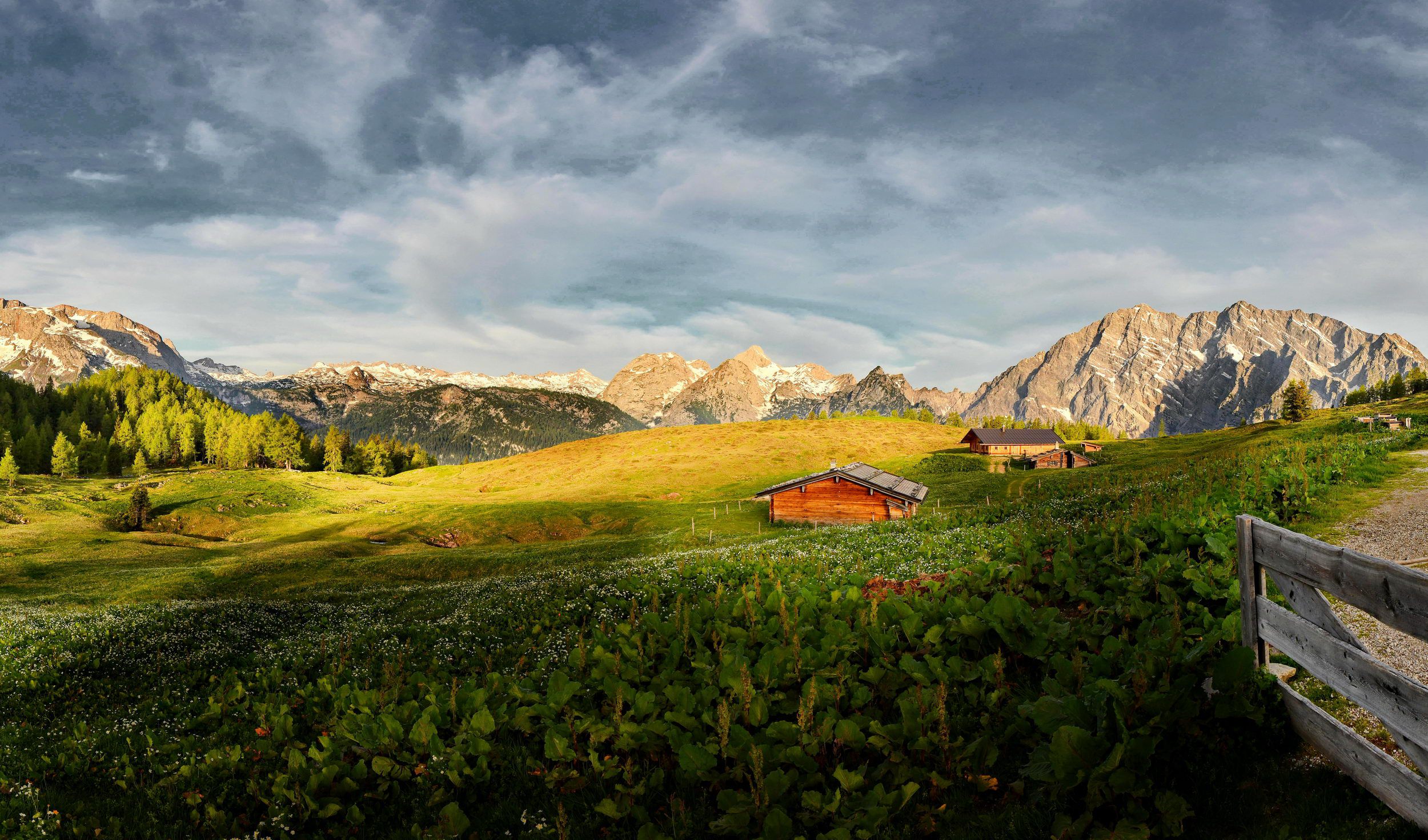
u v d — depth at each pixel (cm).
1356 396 17738
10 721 1263
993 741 675
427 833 664
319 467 19062
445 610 2191
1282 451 2788
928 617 1007
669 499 11906
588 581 2266
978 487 8275
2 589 4822
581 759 763
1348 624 834
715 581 1927
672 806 628
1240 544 664
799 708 721
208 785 841
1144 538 1265
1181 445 12562
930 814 599
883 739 679
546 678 1115
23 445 14975
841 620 1027
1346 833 468
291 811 740
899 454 16100
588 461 16950
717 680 865
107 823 759
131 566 6344
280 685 1389
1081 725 605
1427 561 1153
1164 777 573
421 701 998
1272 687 616
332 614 2350
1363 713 583
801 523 6184
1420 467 2139
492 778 776
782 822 570
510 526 8806
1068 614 1067
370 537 8744
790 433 18900
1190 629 767
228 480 12319
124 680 1553
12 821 745
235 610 2470
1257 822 509
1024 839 550
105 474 15100
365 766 780
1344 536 1426
